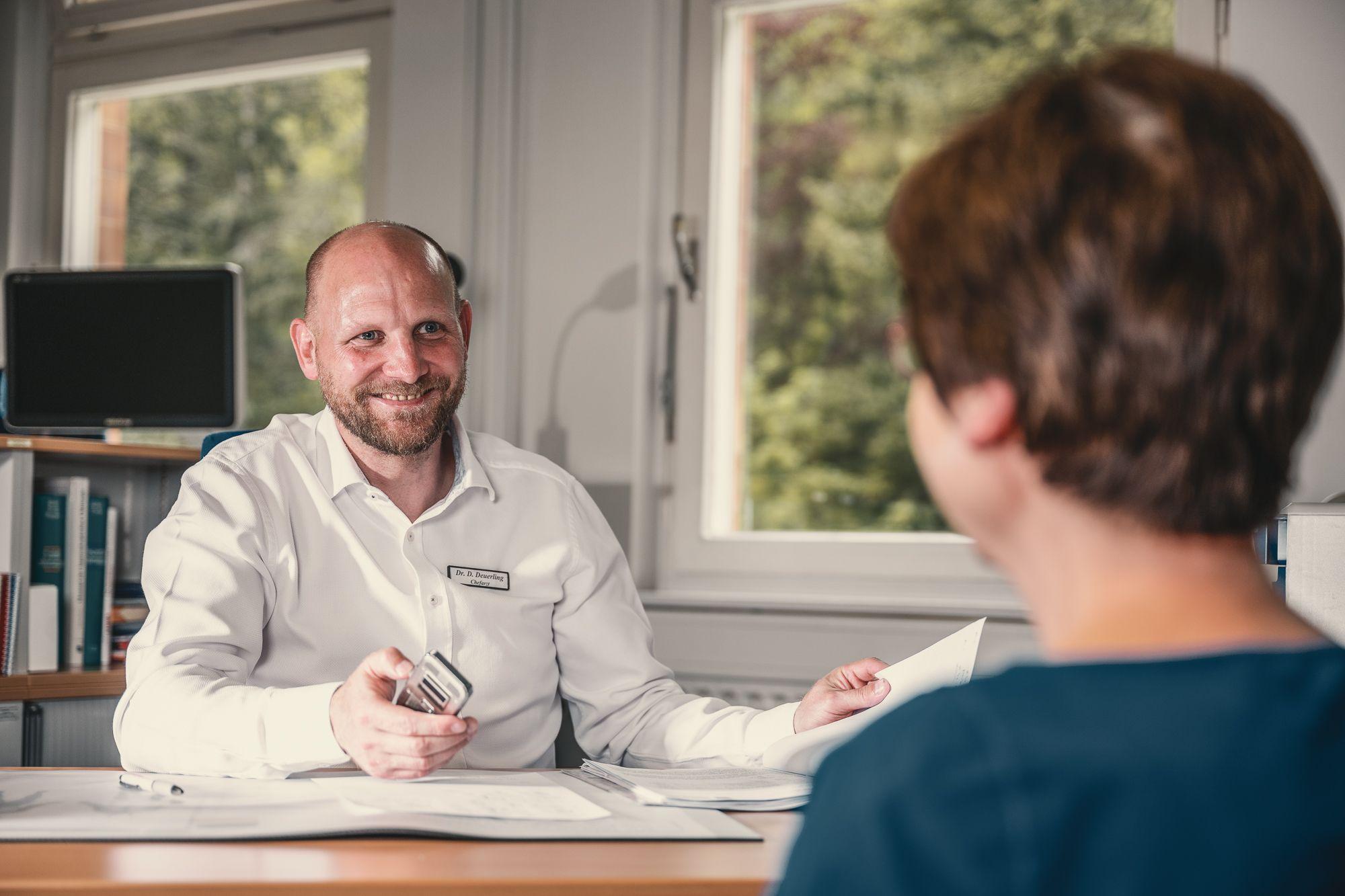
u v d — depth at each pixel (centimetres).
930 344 41
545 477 162
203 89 295
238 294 236
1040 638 42
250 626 135
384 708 98
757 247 245
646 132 245
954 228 40
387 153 273
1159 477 37
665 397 242
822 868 34
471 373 250
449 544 151
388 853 76
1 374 239
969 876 32
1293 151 39
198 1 289
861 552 229
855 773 35
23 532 207
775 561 235
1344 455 184
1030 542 41
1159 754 33
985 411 40
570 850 79
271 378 283
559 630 155
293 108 286
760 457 242
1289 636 37
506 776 108
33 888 67
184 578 132
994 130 41
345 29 278
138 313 238
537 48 254
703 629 226
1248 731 33
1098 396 37
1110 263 37
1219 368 37
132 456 222
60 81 302
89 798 93
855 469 235
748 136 247
